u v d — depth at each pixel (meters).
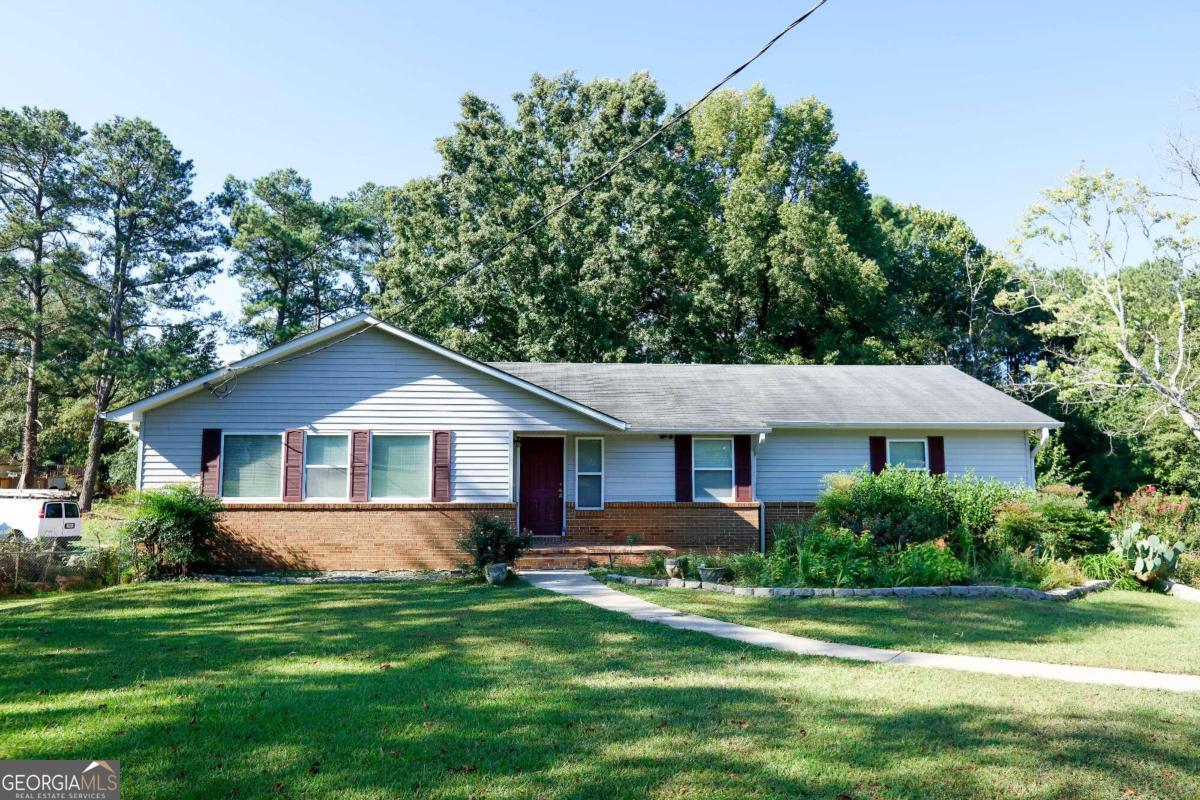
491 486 17.33
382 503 16.94
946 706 6.87
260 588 14.22
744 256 35.97
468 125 35.06
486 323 35.09
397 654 8.73
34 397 42.66
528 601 12.23
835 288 37.59
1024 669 8.27
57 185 40.03
